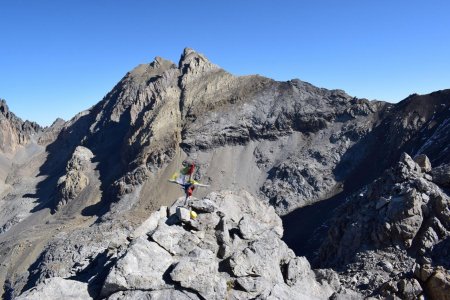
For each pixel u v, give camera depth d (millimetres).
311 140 169750
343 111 171500
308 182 149375
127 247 22719
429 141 117062
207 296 19703
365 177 141750
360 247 47094
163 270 20594
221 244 23672
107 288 19516
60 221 163250
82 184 185875
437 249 40906
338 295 24547
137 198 158625
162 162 170875
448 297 21562
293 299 20656
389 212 45812
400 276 24500
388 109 162250
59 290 19609
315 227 118312
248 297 20984
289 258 25078
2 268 125938
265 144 174750
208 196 31984
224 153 173250
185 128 182375
